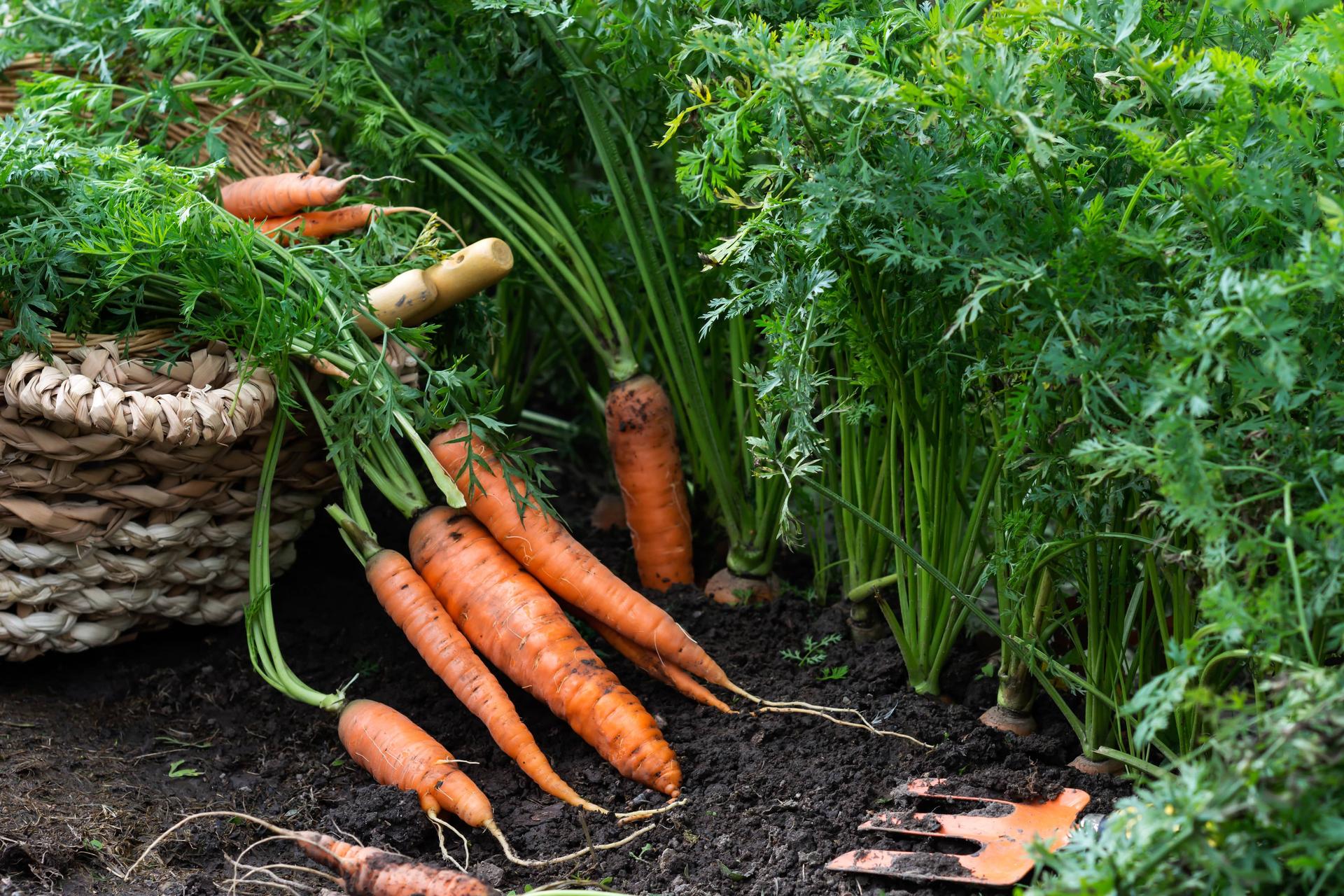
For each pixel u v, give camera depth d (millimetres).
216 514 2133
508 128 2436
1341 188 1455
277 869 1754
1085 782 1831
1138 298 1495
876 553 2188
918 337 1825
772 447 1839
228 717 2133
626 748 1916
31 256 1839
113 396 1805
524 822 1866
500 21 2381
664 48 2131
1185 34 1761
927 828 1739
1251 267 1498
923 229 1546
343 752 2041
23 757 1910
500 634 2020
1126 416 1530
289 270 1922
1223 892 1227
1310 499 1422
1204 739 1487
